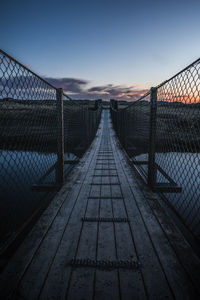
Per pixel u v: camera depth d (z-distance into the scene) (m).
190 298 1.10
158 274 1.29
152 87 2.82
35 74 1.84
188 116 1.68
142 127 4.21
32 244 1.62
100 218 2.09
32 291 1.15
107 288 1.17
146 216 2.14
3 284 1.20
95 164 4.83
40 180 2.94
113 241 1.68
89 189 3.02
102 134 13.67
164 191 2.85
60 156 3.07
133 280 1.23
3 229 2.09
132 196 2.74
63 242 1.66
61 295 1.12
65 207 2.38
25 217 2.46
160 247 1.58
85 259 1.43
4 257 1.53
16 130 1.59
